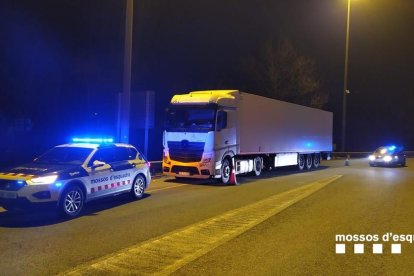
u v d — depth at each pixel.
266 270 6.04
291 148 23.77
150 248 7.11
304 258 6.64
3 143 24.83
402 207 11.30
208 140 16.25
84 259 6.46
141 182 12.48
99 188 10.50
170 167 16.89
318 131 28.31
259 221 9.30
